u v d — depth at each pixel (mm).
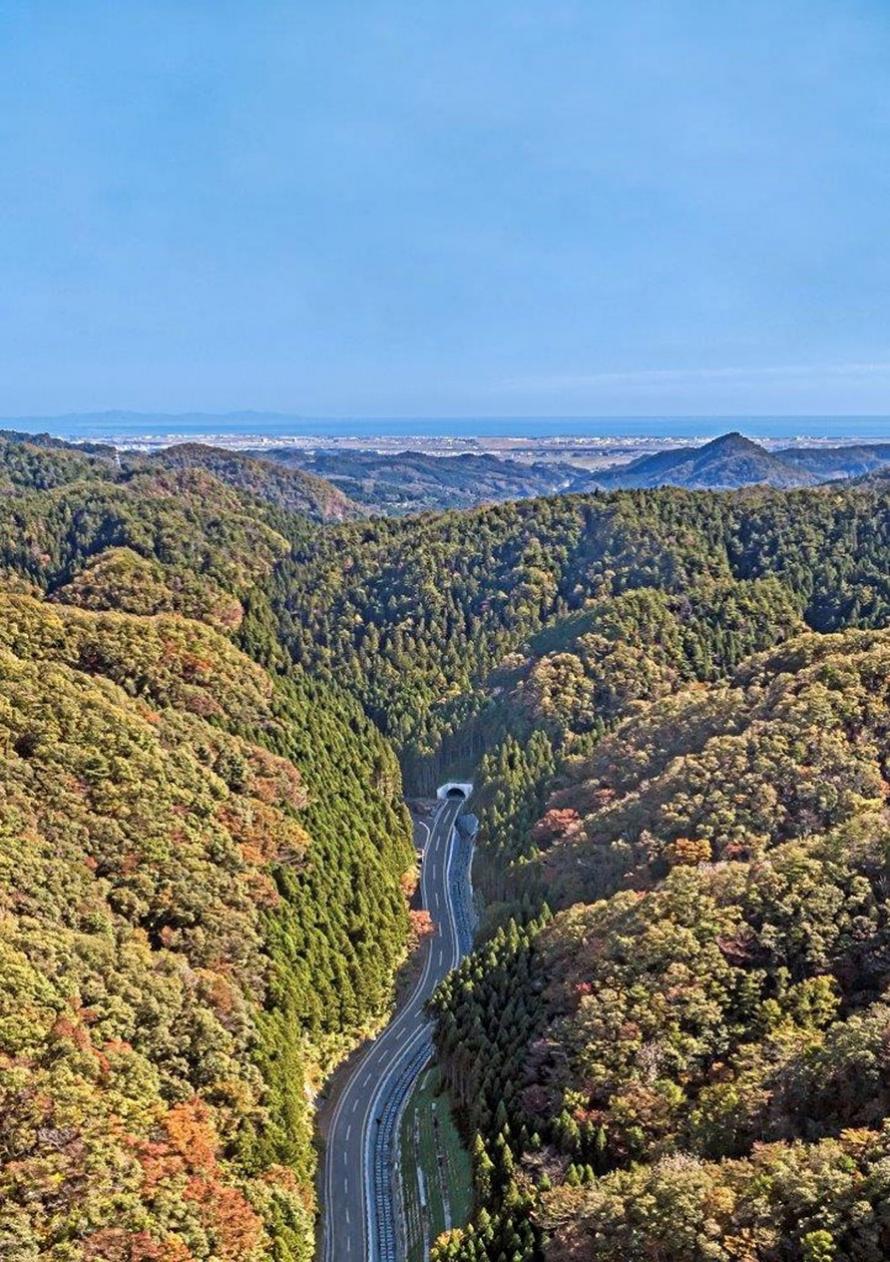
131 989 78125
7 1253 56281
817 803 99375
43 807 93188
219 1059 78812
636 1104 69312
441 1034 91125
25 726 101562
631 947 82625
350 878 116938
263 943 96750
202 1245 62812
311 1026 97688
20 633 127250
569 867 111000
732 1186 56906
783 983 75688
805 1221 52094
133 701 120375
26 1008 69750
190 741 118125
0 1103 63625
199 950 90125
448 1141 82500
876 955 76312
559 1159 68812
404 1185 83375
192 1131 70125
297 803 123625
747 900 83188
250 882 102812
